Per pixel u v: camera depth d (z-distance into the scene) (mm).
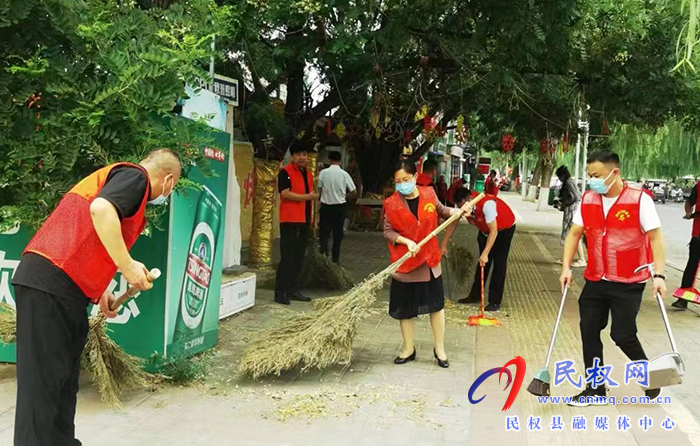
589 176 4590
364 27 8297
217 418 4238
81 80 4406
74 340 3148
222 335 6262
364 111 12922
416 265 5461
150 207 4449
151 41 4727
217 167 5492
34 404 3000
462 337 6660
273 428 4117
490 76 8547
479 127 19719
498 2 7801
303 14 7945
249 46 9102
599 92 9992
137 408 4344
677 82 8742
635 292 4551
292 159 7828
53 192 4402
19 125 4383
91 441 3805
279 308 7559
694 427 4430
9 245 4914
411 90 10773
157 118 4566
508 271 11898
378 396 4762
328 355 5023
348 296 5277
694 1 5156
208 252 5449
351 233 17078
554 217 27781
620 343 4629
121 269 3084
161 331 4805
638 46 8953
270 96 10859
